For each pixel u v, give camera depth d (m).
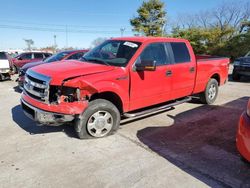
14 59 14.64
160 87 4.98
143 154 3.73
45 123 3.90
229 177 3.15
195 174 3.21
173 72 5.19
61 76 3.80
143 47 4.64
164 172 3.24
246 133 2.87
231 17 37.09
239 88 9.26
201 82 6.12
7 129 4.70
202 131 4.69
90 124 4.15
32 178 3.08
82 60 4.89
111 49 4.89
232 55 27.56
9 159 3.54
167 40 5.22
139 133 4.55
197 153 3.79
